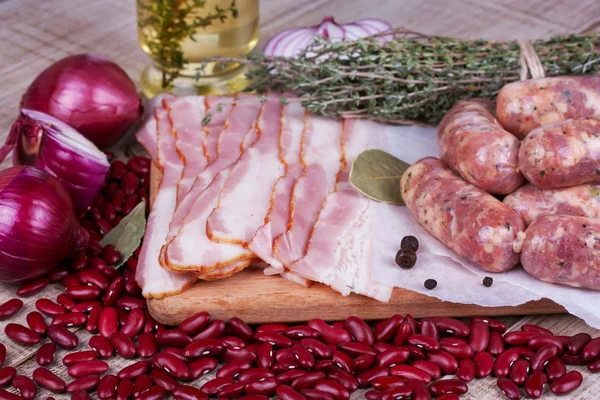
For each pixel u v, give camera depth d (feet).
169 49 2.59
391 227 2.23
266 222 2.18
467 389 2.00
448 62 2.41
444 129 2.28
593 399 2.00
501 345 2.07
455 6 3.14
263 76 2.53
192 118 2.52
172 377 2.02
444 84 2.45
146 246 2.22
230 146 2.41
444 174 2.21
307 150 2.38
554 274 2.07
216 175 2.30
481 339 2.08
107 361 2.07
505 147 2.15
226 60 2.49
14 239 2.13
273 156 2.35
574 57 2.43
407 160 2.40
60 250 2.19
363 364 2.02
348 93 2.46
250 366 2.03
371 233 2.21
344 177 2.33
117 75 2.50
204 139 2.46
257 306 2.13
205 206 2.23
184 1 2.51
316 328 2.09
